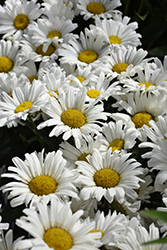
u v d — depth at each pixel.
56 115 0.73
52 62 0.82
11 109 0.74
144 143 0.72
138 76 0.80
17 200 0.67
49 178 0.69
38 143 0.80
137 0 0.96
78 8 0.87
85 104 0.75
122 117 0.76
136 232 0.67
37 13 0.86
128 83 0.77
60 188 0.68
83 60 0.83
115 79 0.82
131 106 0.77
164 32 0.98
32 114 0.76
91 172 0.71
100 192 0.69
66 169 0.70
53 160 0.70
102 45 0.84
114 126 0.74
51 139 0.77
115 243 0.66
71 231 0.64
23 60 0.82
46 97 0.74
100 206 0.73
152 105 0.76
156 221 0.72
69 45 0.83
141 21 0.96
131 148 0.75
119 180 0.70
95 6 0.88
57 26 0.85
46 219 0.64
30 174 0.69
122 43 0.85
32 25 0.85
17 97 0.74
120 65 0.82
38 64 0.85
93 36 0.84
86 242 0.63
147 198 0.74
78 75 0.80
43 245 0.61
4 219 0.72
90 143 0.73
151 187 0.74
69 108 0.74
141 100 0.76
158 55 0.91
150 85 0.78
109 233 0.66
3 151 0.79
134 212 0.71
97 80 0.79
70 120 0.73
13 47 0.83
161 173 0.70
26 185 0.69
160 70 0.80
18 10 0.86
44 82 0.77
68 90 0.74
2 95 0.75
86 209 0.71
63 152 0.74
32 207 0.66
